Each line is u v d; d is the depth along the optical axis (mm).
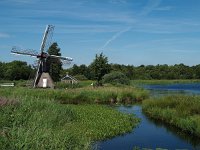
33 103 21984
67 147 13180
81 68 137125
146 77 164625
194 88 94500
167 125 27297
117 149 18969
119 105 43906
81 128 21297
